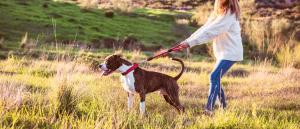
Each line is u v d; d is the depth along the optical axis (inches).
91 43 706.8
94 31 861.8
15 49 499.5
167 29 1021.8
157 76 144.8
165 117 139.8
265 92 234.4
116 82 236.2
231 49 138.6
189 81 295.4
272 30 810.2
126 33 894.4
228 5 134.9
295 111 173.8
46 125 106.7
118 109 138.2
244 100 205.8
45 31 752.3
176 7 1882.4
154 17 1240.2
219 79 143.6
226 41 139.3
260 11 1754.4
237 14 135.5
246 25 911.7
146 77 140.9
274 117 151.5
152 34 911.0
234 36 139.9
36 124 105.9
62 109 124.0
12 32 689.6
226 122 120.3
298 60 450.6
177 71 384.8
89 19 991.6
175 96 147.1
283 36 789.2
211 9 1247.5
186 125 122.3
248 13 1492.4
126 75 135.6
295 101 196.4
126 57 522.9
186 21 1006.4
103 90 177.2
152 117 133.1
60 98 127.1
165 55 584.4
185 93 233.5
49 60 410.0
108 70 135.3
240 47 141.4
